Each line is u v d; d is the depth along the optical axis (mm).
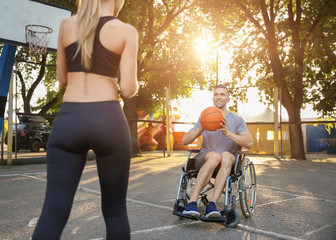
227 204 3756
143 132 20906
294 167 10922
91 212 4270
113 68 1794
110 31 1766
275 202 5082
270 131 18297
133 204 4793
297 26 15117
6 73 7824
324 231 3545
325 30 14352
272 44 15383
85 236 3297
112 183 1787
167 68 17000
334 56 14688
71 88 1785
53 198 1688
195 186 3682
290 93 15773
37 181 7047
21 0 8523
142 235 3340
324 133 21172
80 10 1794
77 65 1770
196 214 3518
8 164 10656
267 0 17312
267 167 10758
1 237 3242
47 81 18359
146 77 19641
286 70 14727
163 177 7875
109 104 1755
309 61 16312
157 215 4168
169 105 16438
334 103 14672
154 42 16234
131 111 15422
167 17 16422
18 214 4156
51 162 1733
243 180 4066
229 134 3904
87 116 1709
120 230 1812
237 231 3529
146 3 14250
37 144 18812
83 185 6453
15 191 5820
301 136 14820
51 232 1630
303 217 4152
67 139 1706
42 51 8844
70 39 1799
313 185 6984
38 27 8766
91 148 1768
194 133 4055
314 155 19188
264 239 3273
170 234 3387
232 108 16672
